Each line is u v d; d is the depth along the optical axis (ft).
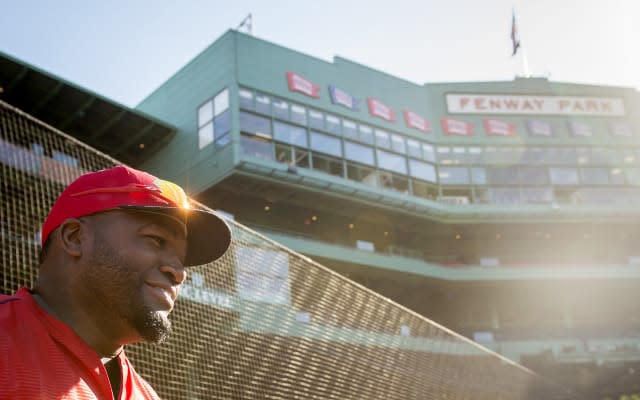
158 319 4.03
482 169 125.90
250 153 96.32
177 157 103.71
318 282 23.47
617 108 137.49
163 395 16.16
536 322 138.31
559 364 115.44
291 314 21.44
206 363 17.54
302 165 102.58
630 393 106.93
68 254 4.04
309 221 113.60
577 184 129.08
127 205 4.03
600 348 122.83
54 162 18.60
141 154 108.37
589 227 130.41
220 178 95.40
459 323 133.18
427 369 29.66
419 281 120.98
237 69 100.12
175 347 16.99
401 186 115.96
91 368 3.75
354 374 23.72
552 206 125.59
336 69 115.03
